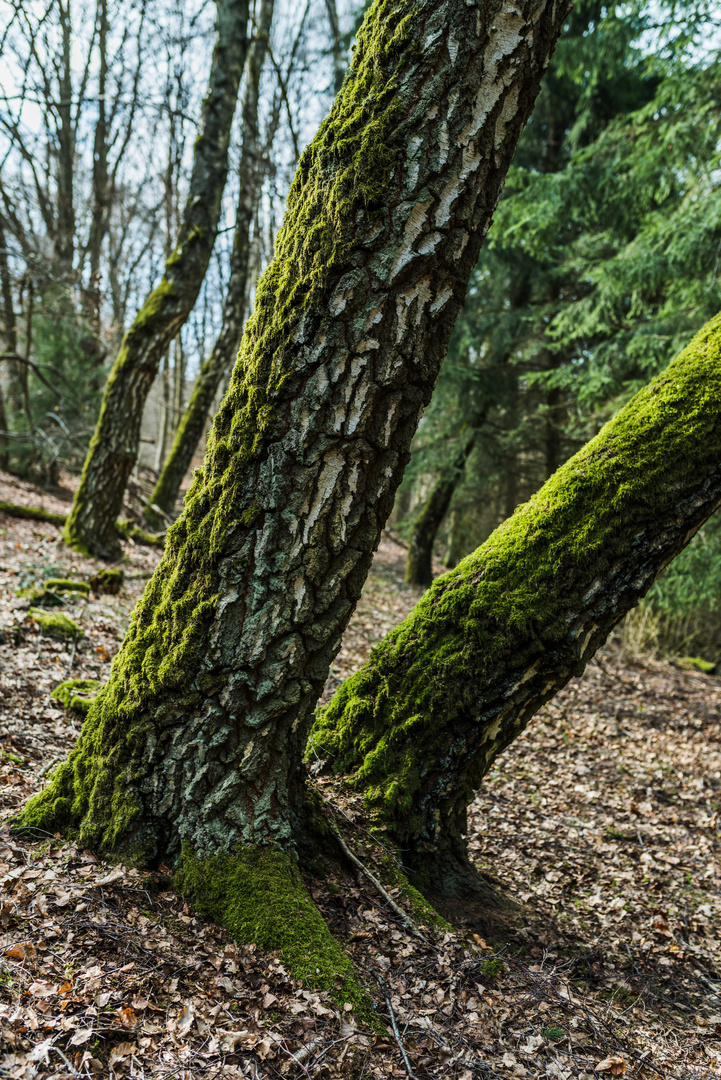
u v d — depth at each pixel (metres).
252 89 10.25
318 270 1.80
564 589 2.29
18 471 11.61
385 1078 1.67
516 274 11.73
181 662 1.98
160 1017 1.66
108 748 2.13
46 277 9.68
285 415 1.88
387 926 2.20
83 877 2.00
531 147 12.03
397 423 1.92
